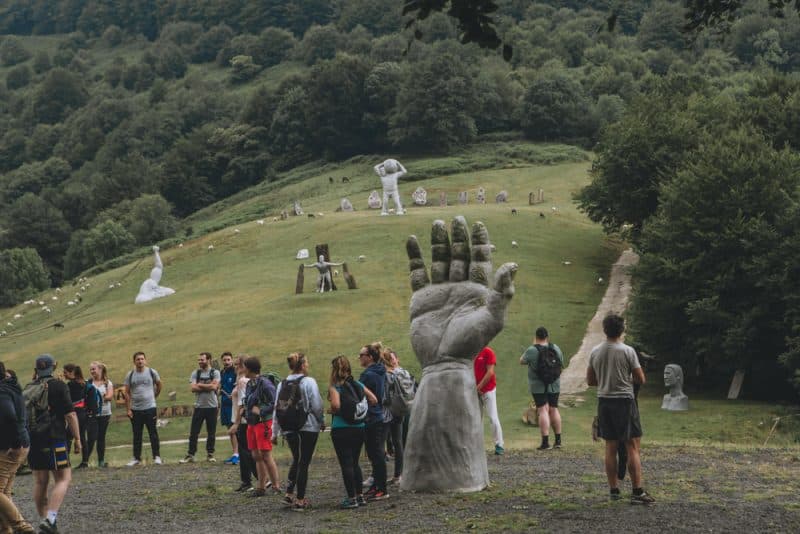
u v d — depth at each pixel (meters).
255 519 16.88
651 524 14.59
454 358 19.16
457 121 150.88
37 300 89.69
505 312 18.97
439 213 88.38
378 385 18.28
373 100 161.50
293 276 71.88
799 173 50.81
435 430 18.73
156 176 171.12
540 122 153.38
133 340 57.16
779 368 47.75
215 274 78.75
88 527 16.91
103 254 129.00
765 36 192.00
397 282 65.31
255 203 144.88
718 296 45.72
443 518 15.87
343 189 137.25
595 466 21.20
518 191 113.00
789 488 17.67
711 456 22.44
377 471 18.20
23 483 23.97
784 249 44.06
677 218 49.81
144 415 26.95
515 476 20.12
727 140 56.22
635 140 71.69
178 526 16.56
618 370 16.22
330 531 15.23
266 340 53.22
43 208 149.62
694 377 50.91
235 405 24.53
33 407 16.31
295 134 168.75
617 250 79.69
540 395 24.64
